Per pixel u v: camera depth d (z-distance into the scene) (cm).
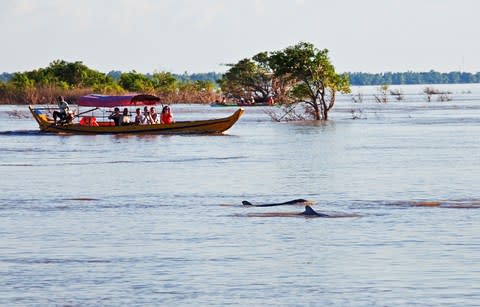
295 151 11838
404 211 6431
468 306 4019
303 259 4919
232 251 5138
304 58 19350
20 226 5991
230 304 4103
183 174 9094
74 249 5241
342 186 7962
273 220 6109
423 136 14488
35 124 19962
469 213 6309
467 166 9619
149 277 4566
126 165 10138
